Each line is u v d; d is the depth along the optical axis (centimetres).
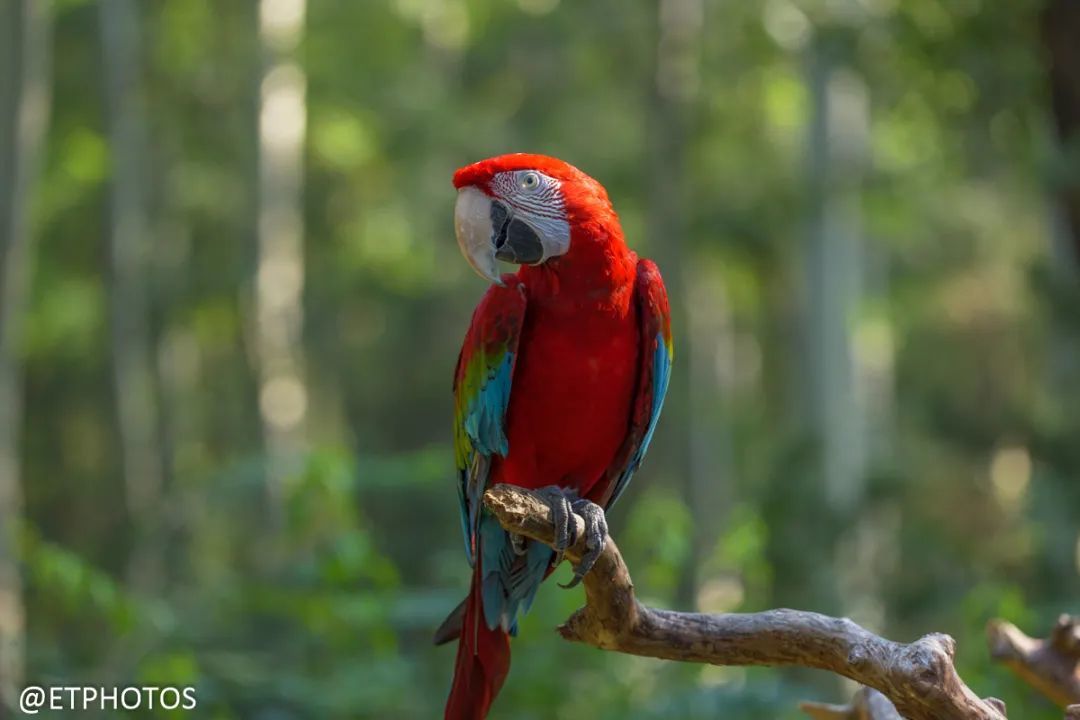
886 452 2019
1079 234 852
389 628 742
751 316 2769
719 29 1903
